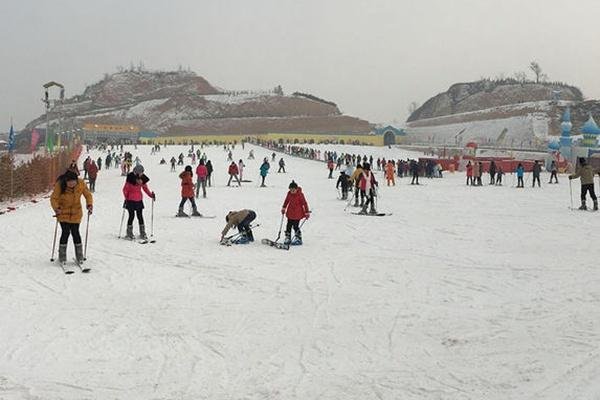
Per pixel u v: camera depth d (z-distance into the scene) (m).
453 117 146.62
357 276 10.33
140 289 9.24
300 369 5.86
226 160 68.69
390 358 6.13
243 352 6.37
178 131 162.00
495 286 9.42
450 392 5.20
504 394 5.11
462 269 10.89
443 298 8.70
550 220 18.67
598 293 8.78
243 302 8.51
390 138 124.06
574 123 123.50
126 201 14.21
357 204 23.70
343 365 5.95
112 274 10.29
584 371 5.59
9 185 25.77
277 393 5.26
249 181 40.72
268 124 163.12
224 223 17.88
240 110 182.25
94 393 5.29
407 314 7.82
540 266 11.04
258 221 18.75
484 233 15.85
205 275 10.37
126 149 86.94
